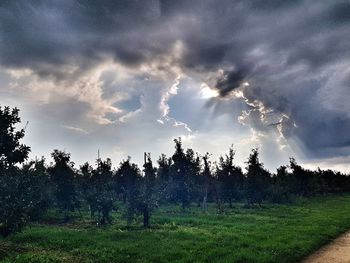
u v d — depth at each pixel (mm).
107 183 39656
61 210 47281
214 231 31359
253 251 22328
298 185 96625
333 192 116375
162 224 38156
